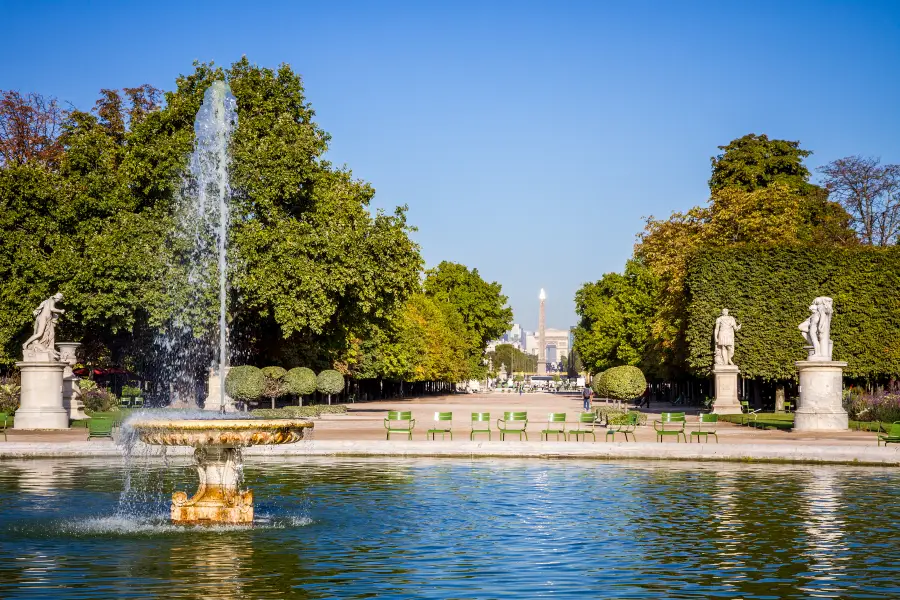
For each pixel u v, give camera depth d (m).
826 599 11.71
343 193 54.44
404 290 52.59
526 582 12.52
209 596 11.71
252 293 44.34
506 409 68.25
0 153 62.78
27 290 46.69
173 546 14.83
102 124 59.66
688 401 77.19
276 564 13.54
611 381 49.09
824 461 26.31
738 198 61.69
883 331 49.75
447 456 27.86
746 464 26.23
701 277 53.00
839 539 15.33
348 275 47.06
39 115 64.00
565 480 22.62
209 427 16.38
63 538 15.45
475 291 130.62
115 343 52.25
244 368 44.94
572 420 48.06
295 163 46.06
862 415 42.03
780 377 51.38
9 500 19.41
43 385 35.91
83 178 47.84
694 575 12.91
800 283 51.19
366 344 78.94
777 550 14.52
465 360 123.50
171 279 43.19
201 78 49.25
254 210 46.12
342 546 14.83
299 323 44.94
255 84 49.84
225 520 16.77
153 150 44.53
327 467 25.28
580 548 14.70
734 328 51.91
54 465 25.58
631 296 84.50
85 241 45.03
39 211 47.88
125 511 18.12
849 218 76.50
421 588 12.18
